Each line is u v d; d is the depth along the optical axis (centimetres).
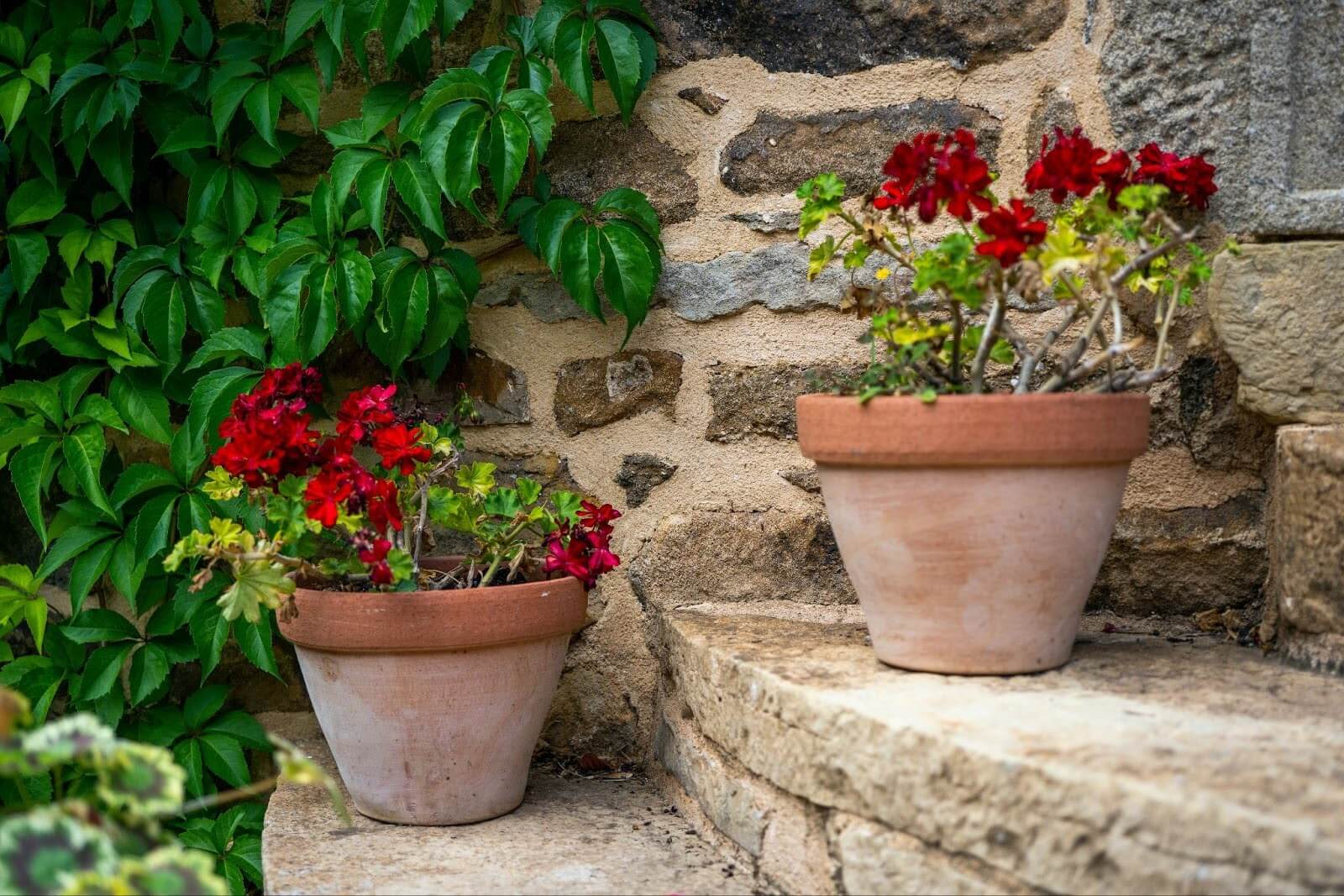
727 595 213
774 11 205
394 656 173
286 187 223
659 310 212
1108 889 116
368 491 169
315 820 185
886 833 139
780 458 210
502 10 213
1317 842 103
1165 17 188
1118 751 126
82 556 214
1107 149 195
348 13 199
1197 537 196
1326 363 178
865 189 204
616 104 212
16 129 218
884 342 204
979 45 199
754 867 163
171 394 219
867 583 164
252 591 168
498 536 189
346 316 200
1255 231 184
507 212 212
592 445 216
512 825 185
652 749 212
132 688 216
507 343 218
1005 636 158
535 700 185
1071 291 163
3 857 108
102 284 226
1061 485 154
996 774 125
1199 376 194
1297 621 169
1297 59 181
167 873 113
